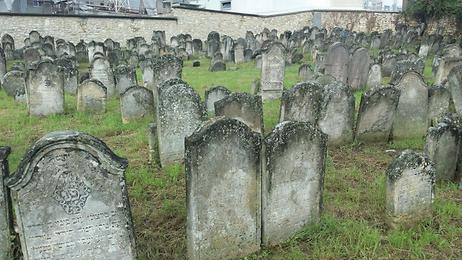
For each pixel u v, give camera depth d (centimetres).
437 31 2819
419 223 552
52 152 392
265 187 493
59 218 414
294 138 494
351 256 487
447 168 673
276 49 1172
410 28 2905
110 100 1245
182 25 3073
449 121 661
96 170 412
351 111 827
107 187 421
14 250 458
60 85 1050
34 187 396
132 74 1277
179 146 753
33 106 1041
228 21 3111
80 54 2127
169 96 719
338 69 1287
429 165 536
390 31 2555
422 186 541
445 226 541
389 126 850
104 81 1312
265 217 505
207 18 3084
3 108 1145
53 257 424
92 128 955
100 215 428
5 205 442
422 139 862
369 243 502
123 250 449
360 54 1265
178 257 492
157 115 744
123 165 419
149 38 2986
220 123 446
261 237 516
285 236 531
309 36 2634
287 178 505
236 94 761
